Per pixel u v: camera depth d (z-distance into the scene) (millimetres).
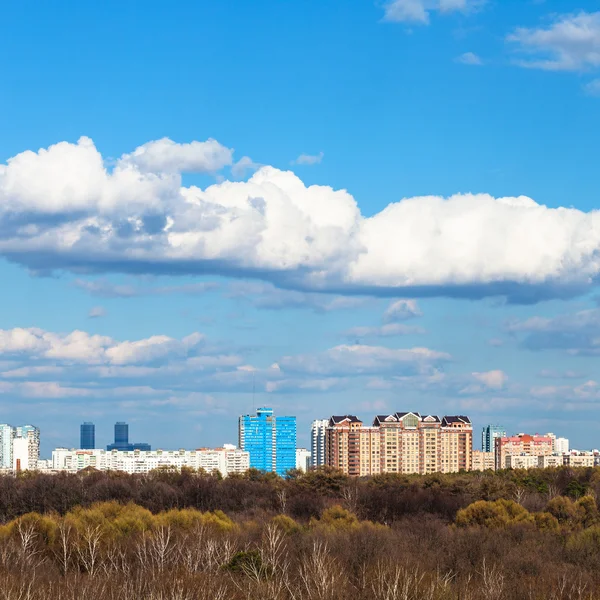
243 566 64688
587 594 63719
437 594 59938
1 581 57344
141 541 77250
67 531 80000
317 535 86062
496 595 62062
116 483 147750
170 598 57281
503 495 152250
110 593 58719
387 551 79375
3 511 126250
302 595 59375
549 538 94625
